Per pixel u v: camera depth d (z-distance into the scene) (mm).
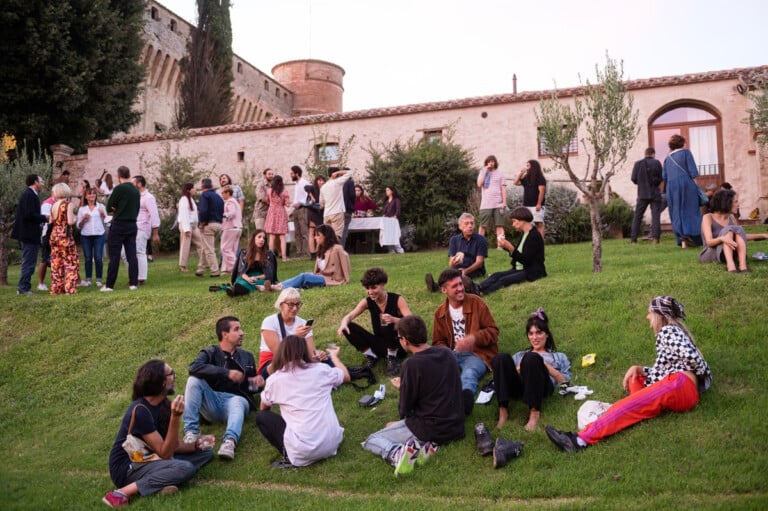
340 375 5836
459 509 4391
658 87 19312
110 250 11219
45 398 7809
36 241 11258
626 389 5863
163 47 33844
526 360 5809
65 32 22375
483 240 9484
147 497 5109
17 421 7309
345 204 13211
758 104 16984
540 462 5043
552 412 5848
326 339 8055
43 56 21828
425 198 18828
